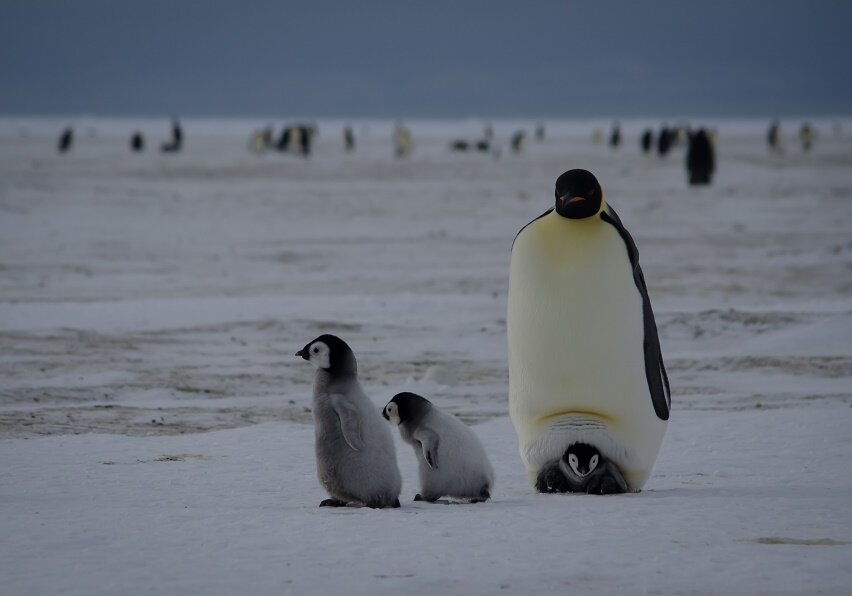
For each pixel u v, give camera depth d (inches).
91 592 517.0
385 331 1865.2
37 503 760.3
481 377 1524.4
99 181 4945.9
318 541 623.5
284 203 4328.3
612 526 667.4
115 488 833.5
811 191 4763.8
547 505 760.3
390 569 559.8
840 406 1259.8
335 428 733.9
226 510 730.2
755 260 2829.7
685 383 1481.3
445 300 2139.5
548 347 835.4
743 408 1283.2
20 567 563.8
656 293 2305.6
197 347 1712.6
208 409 1301.7
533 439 861.2
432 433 772.6
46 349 1656.0
